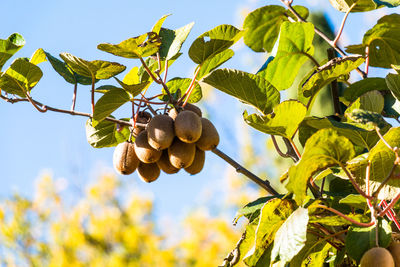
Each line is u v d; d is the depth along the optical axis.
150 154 1.77
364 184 1.69
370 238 1.60
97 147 2.00
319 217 1.69
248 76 1.85
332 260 1.85
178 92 1.92
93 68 1.81
